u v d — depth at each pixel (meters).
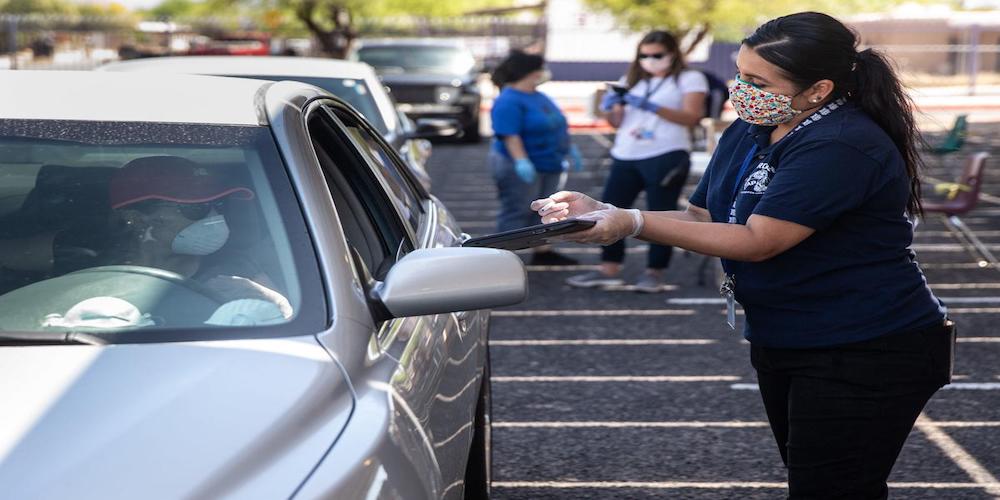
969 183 9.44
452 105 20.23
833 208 2.80
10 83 3.01
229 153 2.70
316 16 34.31
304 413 2.04
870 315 2.88
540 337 6.97
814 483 2.99
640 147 7.77
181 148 2.71
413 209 3.84
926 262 9.55
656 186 7.77
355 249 2.74
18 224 2.59
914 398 2.94
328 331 2.31
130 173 2.66
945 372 2.98
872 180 2.81
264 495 1.84
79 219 2.58
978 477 4.63
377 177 3.43
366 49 21.27
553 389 5.86
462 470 2.92
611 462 4.79
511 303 2.44
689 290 8.41
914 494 4.44
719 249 2.82
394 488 2.05
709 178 3.19
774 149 2.92
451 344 2.96
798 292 2.91
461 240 4.18
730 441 5.07
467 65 21.11
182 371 2.10
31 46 27.22
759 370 3.12
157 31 31.47
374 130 4.05
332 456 1.97
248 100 2.94
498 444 5.00
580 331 7.12
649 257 8.28
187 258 2.49
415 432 2.27
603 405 5.59
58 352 2.16
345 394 2.16
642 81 7.83
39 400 1.97
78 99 2.91
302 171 2.68
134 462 1.83
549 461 4.80
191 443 1.89
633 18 28.39
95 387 2.03
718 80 7.81
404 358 2.46
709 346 6.75
